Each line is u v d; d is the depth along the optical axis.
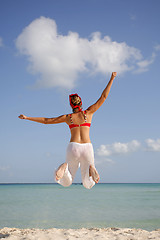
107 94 4.19
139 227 10.47
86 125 4.14
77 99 4.37
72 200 23.64
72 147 4.00
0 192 41.53
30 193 37.53
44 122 4.25
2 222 11.64
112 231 7.23
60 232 6.71
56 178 3.94
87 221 11.88
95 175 3.90
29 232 6.71
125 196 30.05
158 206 18.31
